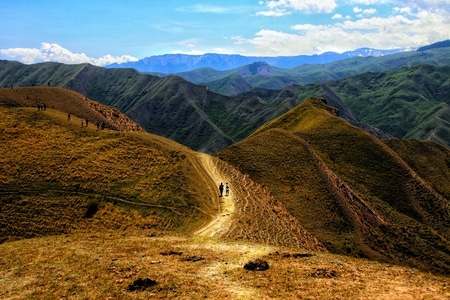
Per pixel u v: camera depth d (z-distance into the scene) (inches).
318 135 5142.7
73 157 2488.9
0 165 2311.8
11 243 1350.9
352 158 4704.7
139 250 1206.3
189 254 1168.2
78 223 1881.2
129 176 2331.4
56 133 2844.5
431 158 6235.2
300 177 3469.5
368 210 3646.7
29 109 3344.0
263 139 4212.6
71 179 2249.0
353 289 911.7
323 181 3462.1
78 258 1104.8
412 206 4153.5
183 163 2600.9
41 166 2348.7
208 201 2145.7
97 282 916.6
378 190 4284.0
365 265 1189.7
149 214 1942.7
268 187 3221.0
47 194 2092.8
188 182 2305.6
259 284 916.0
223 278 958.4
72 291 872.3
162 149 2792.8
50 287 902.4
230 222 1831.9
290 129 5885.8
